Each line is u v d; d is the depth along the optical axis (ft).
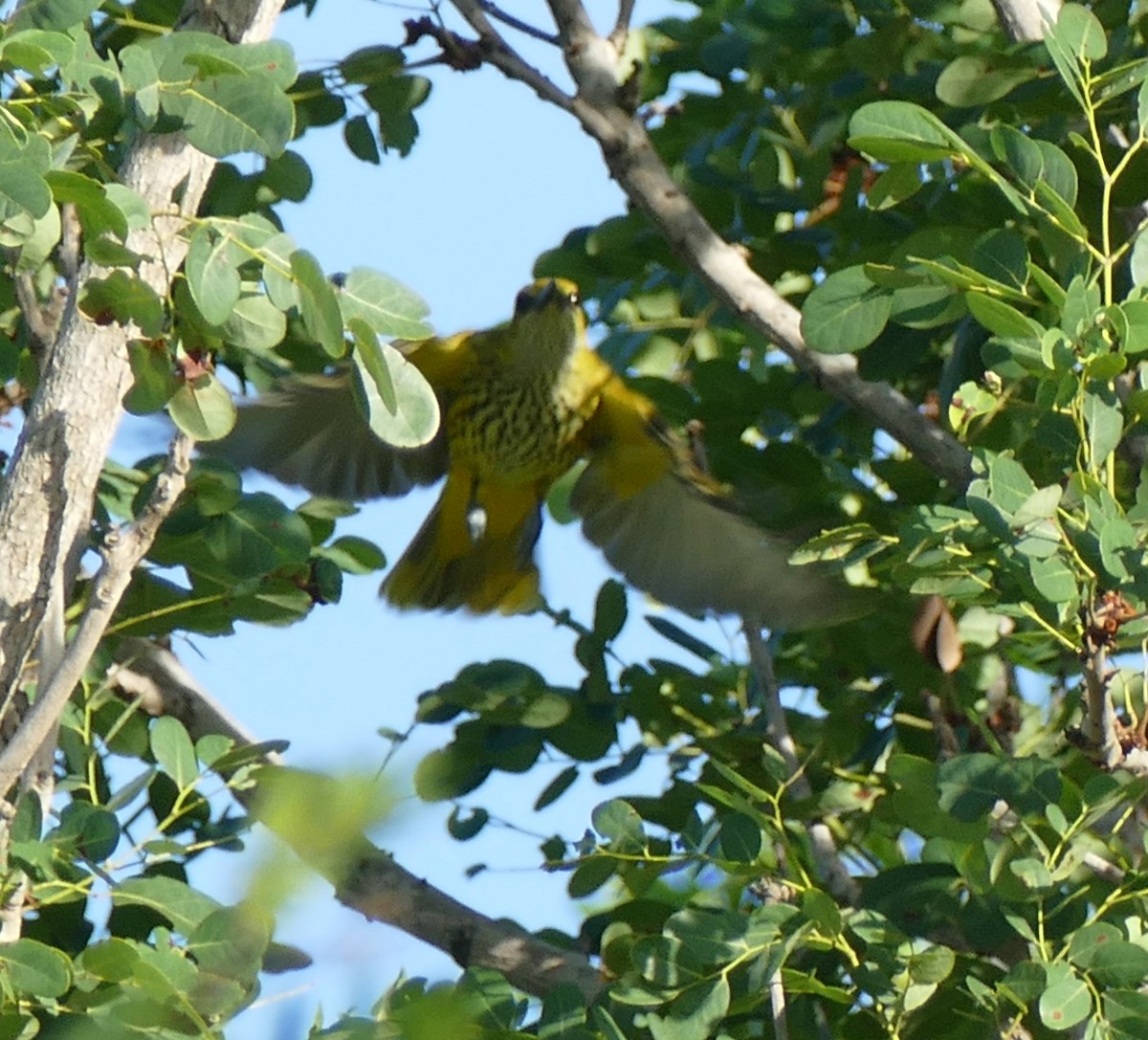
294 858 13.83
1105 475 23.57
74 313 22.53
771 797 26.17
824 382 29.25
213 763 23.67
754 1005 24.84
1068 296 22.08
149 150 22.67
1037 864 22.09
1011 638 31.50
